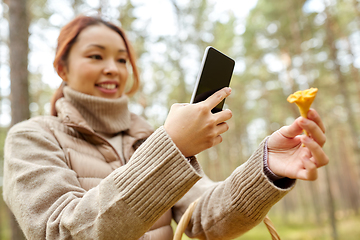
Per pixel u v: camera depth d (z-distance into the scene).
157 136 0.64
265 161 0.74
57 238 0.63
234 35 10.64
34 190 0.72
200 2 9.68
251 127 19.31
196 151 0.65
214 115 0.64
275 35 10.35
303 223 15.18
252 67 12.66
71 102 1.08
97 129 1.07
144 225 0.61
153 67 10.63
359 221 12.56
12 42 3.27
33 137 0.85
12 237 2.88
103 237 0.59
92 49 1.09
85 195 0.66
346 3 8.51
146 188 0.60
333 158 19.72
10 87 3.23
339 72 8.26
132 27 7.93
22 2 3.38
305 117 0.63
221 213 0.85
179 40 9.41
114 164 0.98
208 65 0.76
